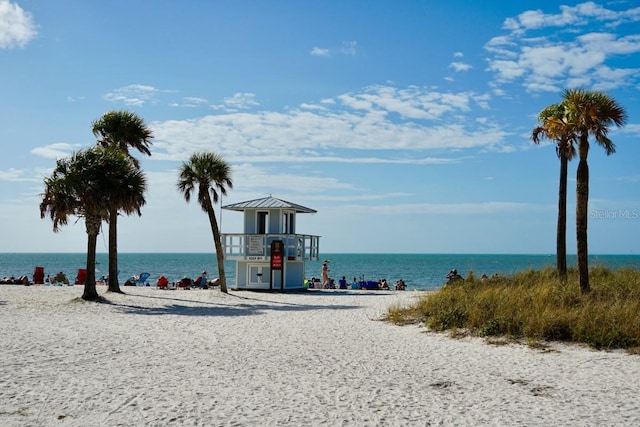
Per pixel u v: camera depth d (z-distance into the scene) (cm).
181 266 12144
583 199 2003
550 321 1526
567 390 1047
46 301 2448
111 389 1013
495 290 2009
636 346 1393
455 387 1066
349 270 10356
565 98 2050
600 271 2634
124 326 1816
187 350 1410
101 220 2536
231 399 962
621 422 859
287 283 3650
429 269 10738
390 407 927
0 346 1391
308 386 1060
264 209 3600
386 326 1864
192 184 3125
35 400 934
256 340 1577
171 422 833
